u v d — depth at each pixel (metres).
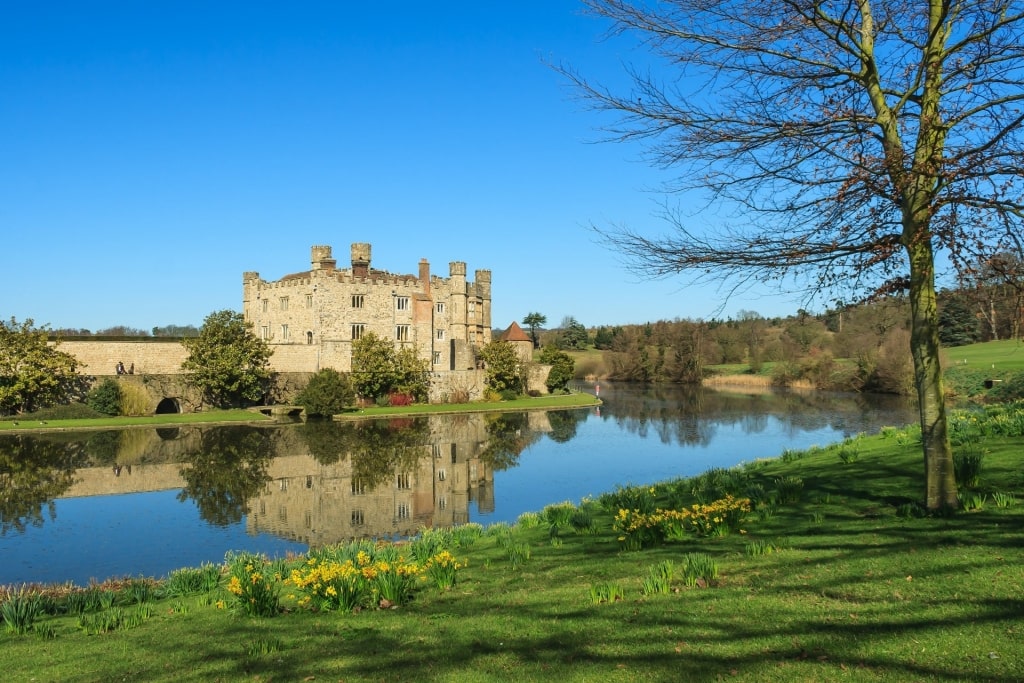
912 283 10.98
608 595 8.67
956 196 9.62
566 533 14.44
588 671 6.45
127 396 61.00
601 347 179.12
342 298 79.12
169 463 39.19
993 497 10.93
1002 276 9.99
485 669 6.77
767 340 123.19
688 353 122.31
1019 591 7.06
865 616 7.00
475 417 67.25
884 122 10.98
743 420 60.38
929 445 10.96
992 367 68.31
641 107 11.67
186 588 13.03
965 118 10.64
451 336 90.00
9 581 18.64
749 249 11.42
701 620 7.46
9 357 57.25
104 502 29.23
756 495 14.57
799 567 9.02
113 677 7.78
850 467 17.62
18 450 43.50
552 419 64.88
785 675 5.93
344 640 8.26
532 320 181.25
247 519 26.06
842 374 94.19
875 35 11.63
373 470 37.00
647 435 51.50
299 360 77.00
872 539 9.88
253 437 50.31
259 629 9.13
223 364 65.19
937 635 6.32
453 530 16.94
